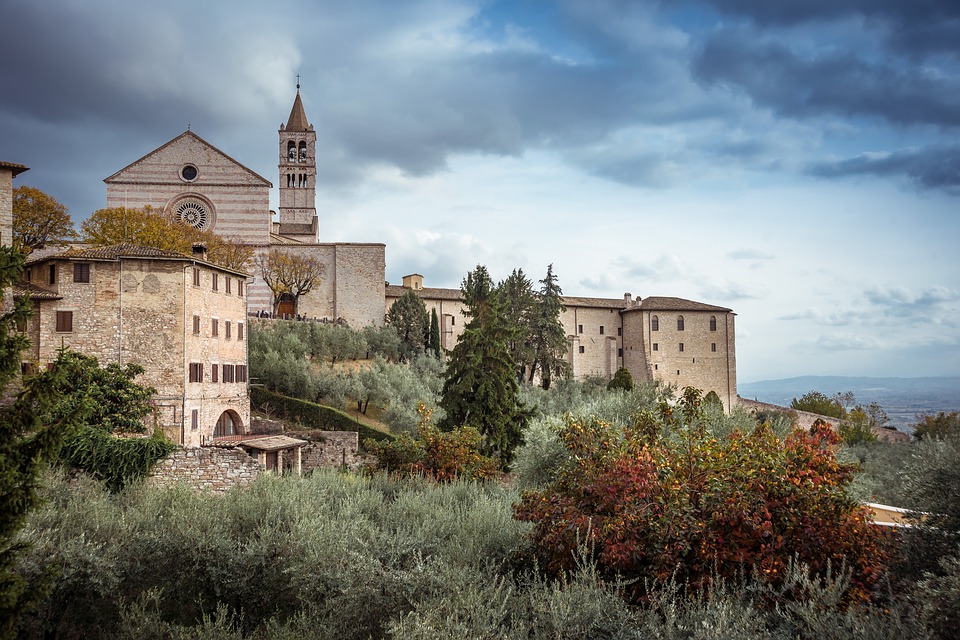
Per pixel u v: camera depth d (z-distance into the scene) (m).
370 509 18.70
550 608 9.59
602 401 35.38
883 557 10.76
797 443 12.12
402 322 86.69
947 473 12.49
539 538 12.45
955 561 9.58
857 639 8.33
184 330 40.31
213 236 74.19
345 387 59.91
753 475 11.31
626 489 11.50
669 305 108.25
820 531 10.63
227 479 28.72
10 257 9.92
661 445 14.19
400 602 10.99
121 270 39.94
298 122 110.94
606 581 11.11
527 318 90.00
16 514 9.60
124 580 13.34
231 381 46.97
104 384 35.34
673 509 10.93
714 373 107.19
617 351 109.75
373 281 87.56
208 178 80.62
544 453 26.81
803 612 8.84
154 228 65.81
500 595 10.70
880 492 20.53
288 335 66.94
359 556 12.02
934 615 8.87
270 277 81.06
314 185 110.75
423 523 16.14
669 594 9.94
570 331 107.25
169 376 40.00
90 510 16.30
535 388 81.44
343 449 43.56
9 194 45.12
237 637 11.21
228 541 14.24
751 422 28.39
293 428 49.69
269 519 16.06
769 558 10.32
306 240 102.19
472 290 54.50
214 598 13.52
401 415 55.19
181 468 28.34
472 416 44.50
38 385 9.95
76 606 12.79
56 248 63.16
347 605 11.02
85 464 26.78
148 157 80.06
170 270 40.44
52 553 12.77
